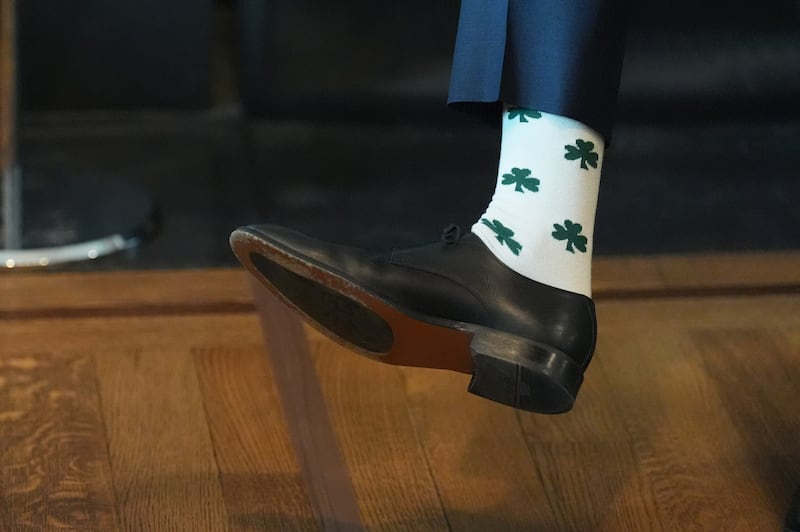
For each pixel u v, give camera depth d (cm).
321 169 246
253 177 242
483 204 237
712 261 214
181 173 242
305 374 186
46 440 173
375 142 258
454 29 254
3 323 193
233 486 168
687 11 257
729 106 269
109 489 167
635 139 264
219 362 187
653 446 176
